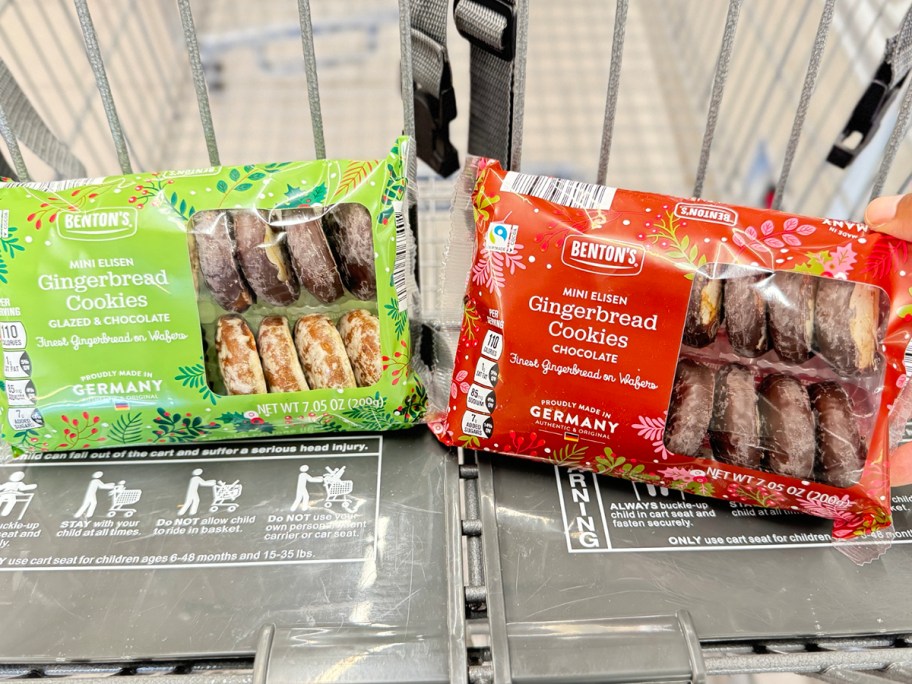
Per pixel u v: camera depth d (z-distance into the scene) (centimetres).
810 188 120
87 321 75
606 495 78
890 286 70
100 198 74
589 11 199
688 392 73
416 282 89
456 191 80
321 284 76
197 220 74
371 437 83
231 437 82
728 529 75
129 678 62
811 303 71
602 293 71
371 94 183
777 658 64
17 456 81
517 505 77
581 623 65
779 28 138
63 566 72
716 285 71
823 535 75
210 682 62
